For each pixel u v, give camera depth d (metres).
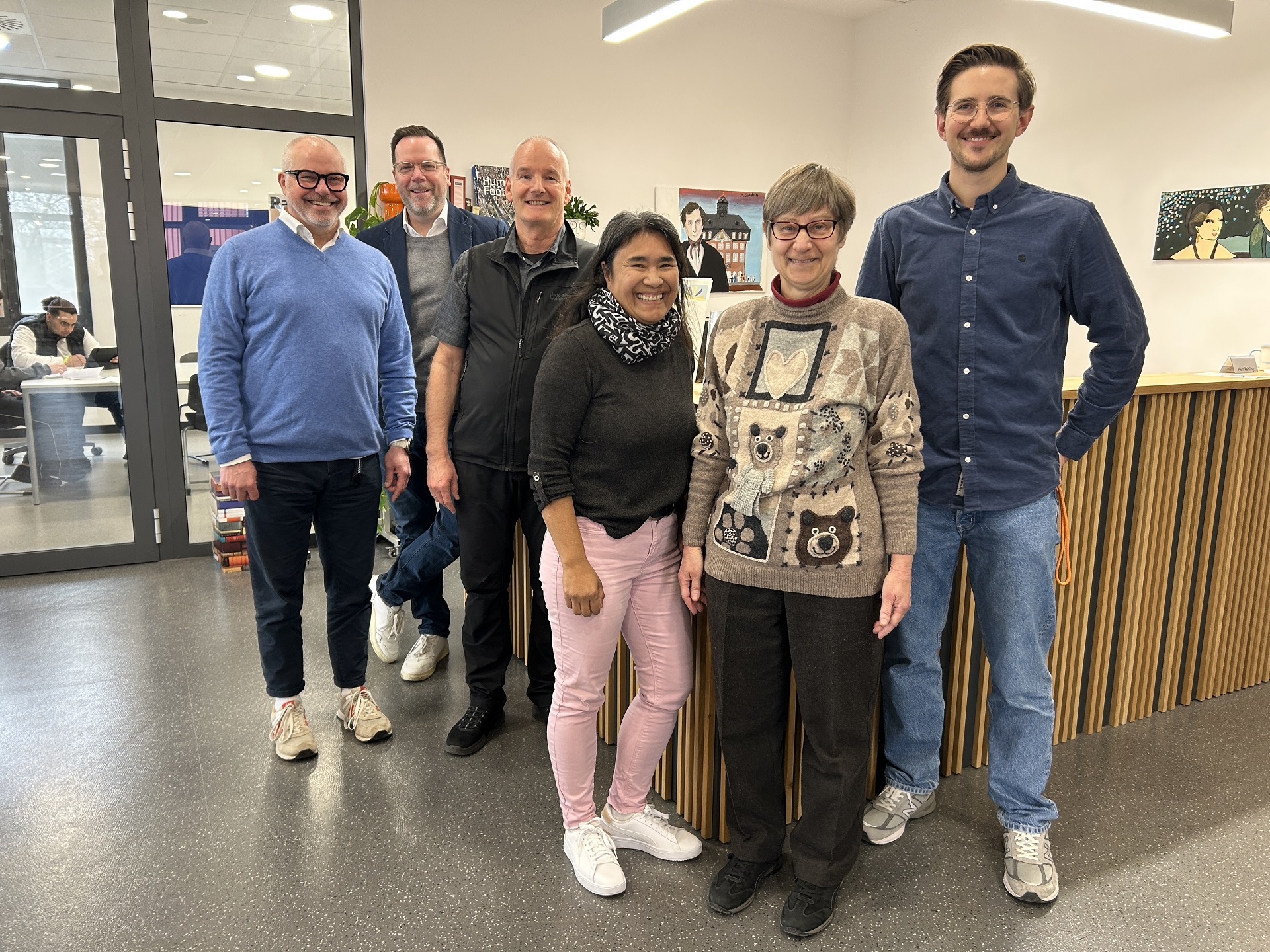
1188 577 2.72
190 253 4.35
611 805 2.06
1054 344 1.85
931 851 2.06
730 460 1.77
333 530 2.41
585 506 1.77
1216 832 2.12
